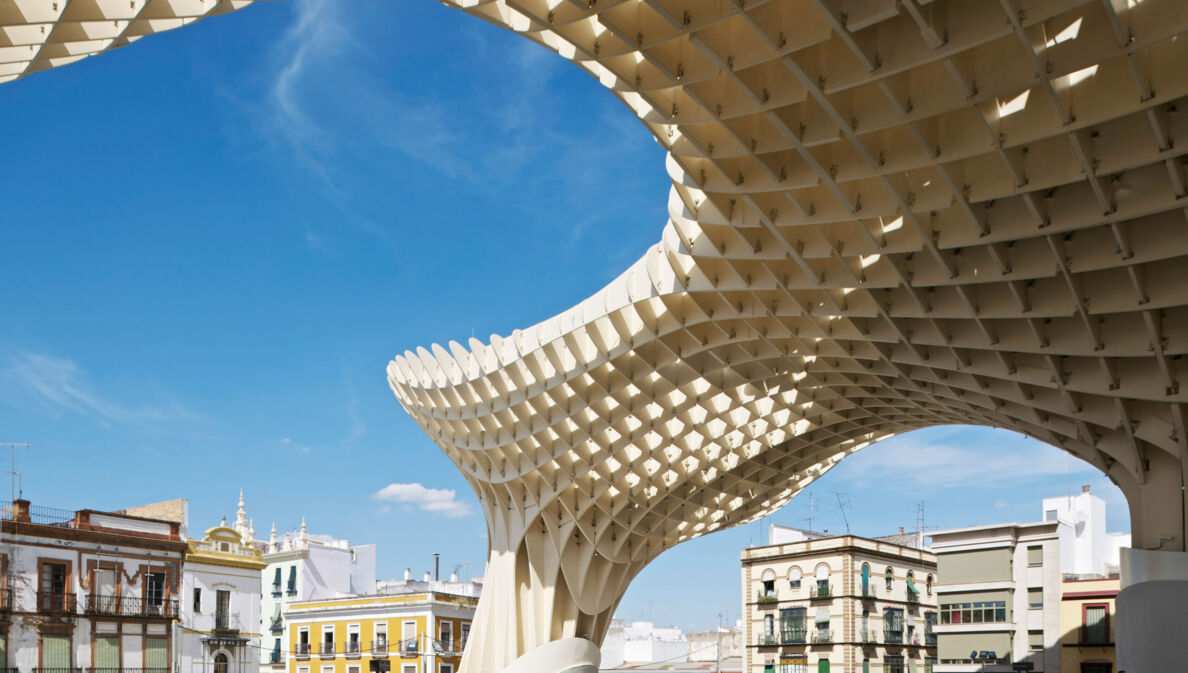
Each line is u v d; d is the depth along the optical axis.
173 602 55.25
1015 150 18.69
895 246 22.03
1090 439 28.20
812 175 20.39
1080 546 69.31
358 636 73.56
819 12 16.36
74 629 50.28
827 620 68.06
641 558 45.62
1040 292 22.91
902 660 69.88
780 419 37.53
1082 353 23.70
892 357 28.47
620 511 42.03
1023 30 15.21
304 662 75.94
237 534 61.00
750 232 24.05
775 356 31.17
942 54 16.12
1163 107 17.09
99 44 20.97
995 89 16.72
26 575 49.03
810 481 46.88
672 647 103.12
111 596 52.19
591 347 35.22
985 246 22.16
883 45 16.89
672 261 27.89
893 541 84.62
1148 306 21.28
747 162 21.39
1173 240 19.61
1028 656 58.28
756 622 71.88
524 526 43.53
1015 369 26.41
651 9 17.56
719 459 40.22
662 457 39.62
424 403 44.19
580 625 44.38
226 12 19.77
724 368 33.44
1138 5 15.16
